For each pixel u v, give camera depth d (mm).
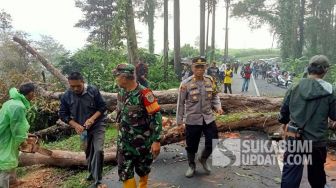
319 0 38688
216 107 5316
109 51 18391
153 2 32750
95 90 4988
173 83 18578
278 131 7340
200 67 5090
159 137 4164
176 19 21875
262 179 5383
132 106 4145
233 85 25109
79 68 19953
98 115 4949
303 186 4996
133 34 15312
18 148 4910
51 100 10148
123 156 4277
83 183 5359
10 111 4539
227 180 5348
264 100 9141
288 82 23531
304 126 3854
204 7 27781
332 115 3824
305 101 3846
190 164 5473
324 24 39375
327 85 3826
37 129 9883
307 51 41219
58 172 5996
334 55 38750
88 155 5266
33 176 5914
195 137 5258
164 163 6145
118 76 4117
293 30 37281
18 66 20391
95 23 40219
